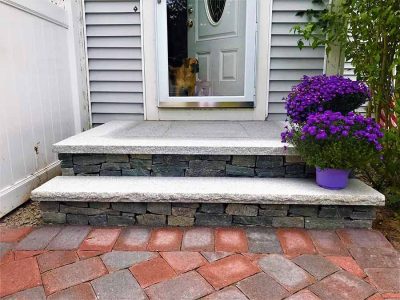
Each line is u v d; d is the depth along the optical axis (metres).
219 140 2.18
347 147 1.71
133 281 1.39
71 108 2.82
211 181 2.02
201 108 3.04
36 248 1.64
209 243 1.69
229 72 3.11
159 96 3.04
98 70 3.04
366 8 2.08
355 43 2.29
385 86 2.17
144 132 2.46
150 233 1.81
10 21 1.98
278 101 3.03
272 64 2.96
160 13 2.89
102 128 2.64
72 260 1.54
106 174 2.13
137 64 3.01
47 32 2.42
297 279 1.40
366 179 2.47
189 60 3.10
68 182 2.01
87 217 1.90
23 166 2.13
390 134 2.01
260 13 2.85
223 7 3.02
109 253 1.60
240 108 3.03
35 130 2.27
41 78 2.34
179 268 1.48
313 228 1.86
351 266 1.49
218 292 1.33
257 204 1.84
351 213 1.84
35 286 1.36
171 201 1.83
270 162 2.07
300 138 1.84
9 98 1.99
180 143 2.09
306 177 2.09
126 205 1.87
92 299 1.29
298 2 2.83
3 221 1.94
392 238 1.76
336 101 2.11
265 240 1.72
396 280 1.39
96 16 2.92
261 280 1.40
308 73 2.96
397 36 2.01
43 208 1.89
